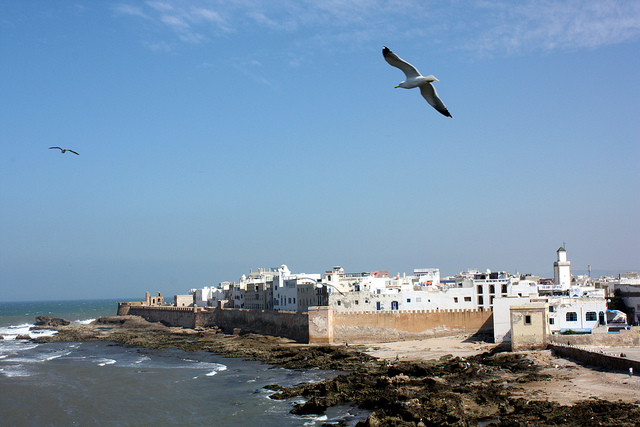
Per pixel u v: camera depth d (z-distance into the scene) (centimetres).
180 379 11400
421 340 14025
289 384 10262
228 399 9388
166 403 9356
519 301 12494
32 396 10200
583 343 10188
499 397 7600
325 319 14488
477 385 8325
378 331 14350
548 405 6931
